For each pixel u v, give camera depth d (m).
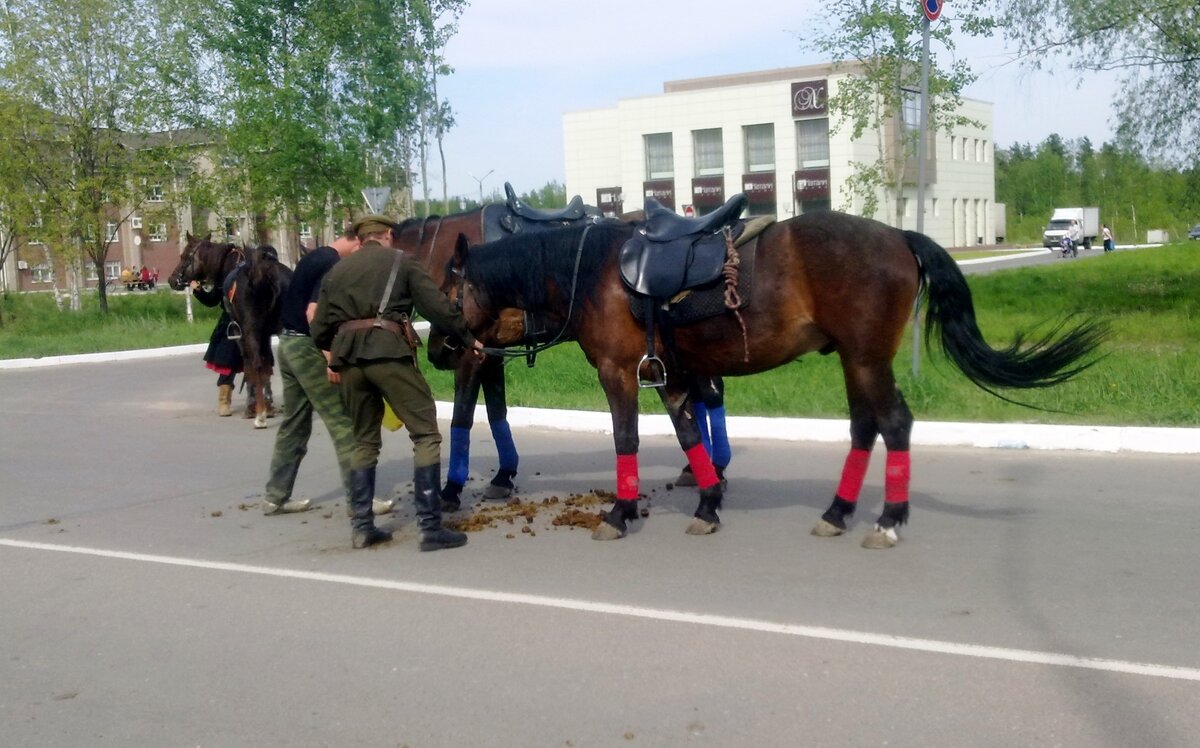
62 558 7.42
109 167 32.16
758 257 6.74
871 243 6.57
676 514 7.96
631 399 7.32
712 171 56.62
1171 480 8.31
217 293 13.86
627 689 4.79
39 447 12.16
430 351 7.93
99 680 5.19
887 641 5.20
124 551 7.55
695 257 6.78
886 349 6.62
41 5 30.89
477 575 6.62
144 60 31.47
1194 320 17.73
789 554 6.77
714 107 55.81
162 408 15.22
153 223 32.69
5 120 29.92
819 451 10.13
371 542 7.39
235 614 6.09
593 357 7.37
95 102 31.36
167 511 8.79
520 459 10.45
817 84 53.03
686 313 6.84
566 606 5.94
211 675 5.19
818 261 6.57
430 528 7.23
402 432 12.44
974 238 74.31
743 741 4.24
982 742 4.14
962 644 5.12
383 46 30.33
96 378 19.59
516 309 7.87
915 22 21.45
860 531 7.24
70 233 31.88
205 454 11.43
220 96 31.61
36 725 4.71
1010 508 7.70
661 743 4.26
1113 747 4.05
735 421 11.06
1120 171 23.98
